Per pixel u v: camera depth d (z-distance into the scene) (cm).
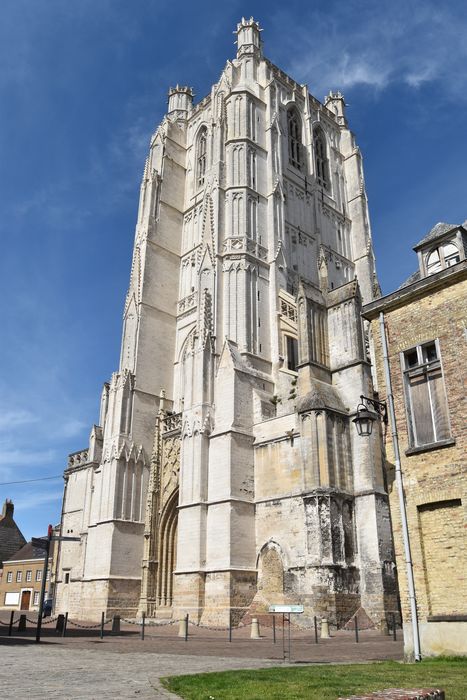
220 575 3903
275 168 5994
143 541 4994
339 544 3438
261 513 4097
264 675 1348
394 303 2333
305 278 6059
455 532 1947
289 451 4047
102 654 2014
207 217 5494
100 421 6594
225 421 4341
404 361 2264
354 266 6994
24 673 1424
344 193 7375
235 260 5325
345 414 3825
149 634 3238
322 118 7500
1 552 8756
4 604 7775
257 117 6250
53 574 6356
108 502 4981
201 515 4153
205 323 4834
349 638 2884
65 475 6706
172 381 5788
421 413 2164
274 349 5131
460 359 2081
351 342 4003
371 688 1141
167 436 5066
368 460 3653
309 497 3547
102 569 4778
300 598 3569
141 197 6588
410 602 1952
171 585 4703
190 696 1069
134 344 5638
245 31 6912
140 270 5984
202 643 2619
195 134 6831
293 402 4469
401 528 2066
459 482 1962
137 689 1160
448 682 1229
